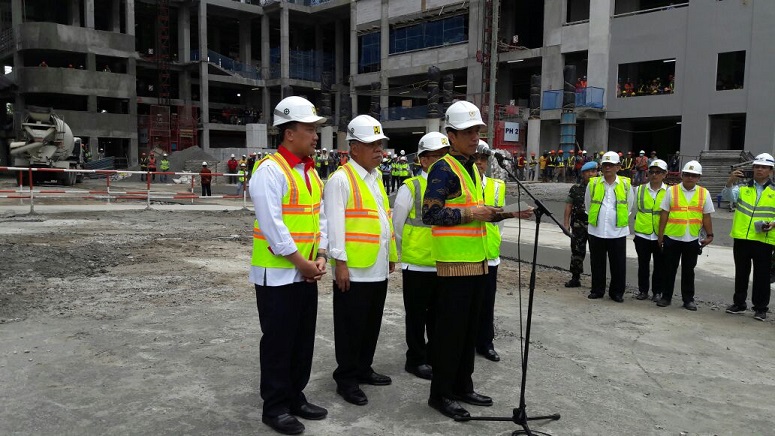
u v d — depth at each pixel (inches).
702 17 1293.1
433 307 195.2
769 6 1194.0
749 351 239.5
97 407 162.4
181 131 2087.8
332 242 168.4
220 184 1499.8
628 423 165.6
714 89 1285.7
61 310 259.8
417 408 169.5
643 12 1391.5
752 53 1223.5
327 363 204.7
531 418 163.6
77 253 400.2
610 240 320.8
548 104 1510.8
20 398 166.7
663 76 1397.6
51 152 1157.1
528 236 606.9
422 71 1908.2
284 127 150.1
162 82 2146.9
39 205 781.3
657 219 323.0
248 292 304.8
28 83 1744.6
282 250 143.1
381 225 177.6
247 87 2343.8
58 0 2041.1
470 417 161.0
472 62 1761.8
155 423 153.9
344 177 173.2
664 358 226.2
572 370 208.1
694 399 185.9
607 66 1461.6
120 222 611.2
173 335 227.9
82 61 1955.0
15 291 289.9
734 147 1387.8
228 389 177.3
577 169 1262.3
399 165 1139.3
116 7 1996.8
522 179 1352.1
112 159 1750.7
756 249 292.7
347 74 2452.0
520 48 1652.3
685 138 1333.7
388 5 1980.8
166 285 317.1
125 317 252.1
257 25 2471.7
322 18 2326.5
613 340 247.4
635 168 1162.0
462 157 156.9
